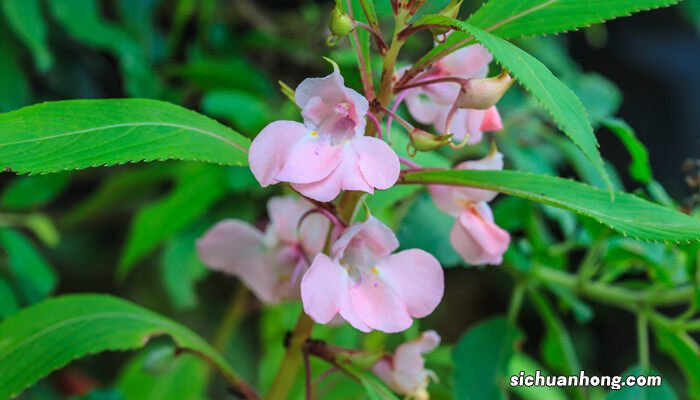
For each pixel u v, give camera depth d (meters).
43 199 0.53
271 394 0.34
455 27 0.28
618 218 0.30
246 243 0.37
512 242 0.44
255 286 0.37
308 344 0.33
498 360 0.42
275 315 0.52
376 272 0.29
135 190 0.59
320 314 0.28
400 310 0.29
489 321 0.42
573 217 0.46
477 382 0.41
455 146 0.29
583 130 0.26
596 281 0.47
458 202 0.32
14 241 0.47
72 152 0.29
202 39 0.57
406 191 0.36
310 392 0.33
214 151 0.30
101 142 0.29
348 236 0.29
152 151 0.29
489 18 0.30
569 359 0.44
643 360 0.41
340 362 0.33
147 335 0.36
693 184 0.44
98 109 0.30
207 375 0.58
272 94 0.55
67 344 0.35
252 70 0.55
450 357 0.42
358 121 0.28
